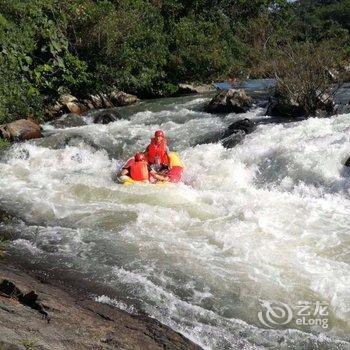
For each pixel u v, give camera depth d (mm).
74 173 9875
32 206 7645
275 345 4133
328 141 9250
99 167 10523
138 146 11914
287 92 13734
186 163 9773
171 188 8375
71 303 4180
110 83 19750
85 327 3701
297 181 8406
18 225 6848
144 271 5367
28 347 3098
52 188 8578
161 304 4691
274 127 11062
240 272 5332
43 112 15602
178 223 6781
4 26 14906
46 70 16344
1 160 10867
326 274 5254
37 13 16688
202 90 23391
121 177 8961
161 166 9461
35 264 5523
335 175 8148
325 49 15180
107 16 19609
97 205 7641
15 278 4656
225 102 14938
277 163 8953
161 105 17672
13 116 14203
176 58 24438
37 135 12961
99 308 4285
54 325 3594
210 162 9656
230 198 7805
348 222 6633
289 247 5906
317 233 6281
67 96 17438
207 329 4312
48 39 17250
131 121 14711
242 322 4477
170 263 5559
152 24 24391
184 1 31422
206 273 5316
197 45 26016
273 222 6676
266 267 5430
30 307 3873
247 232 6359
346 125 10242
